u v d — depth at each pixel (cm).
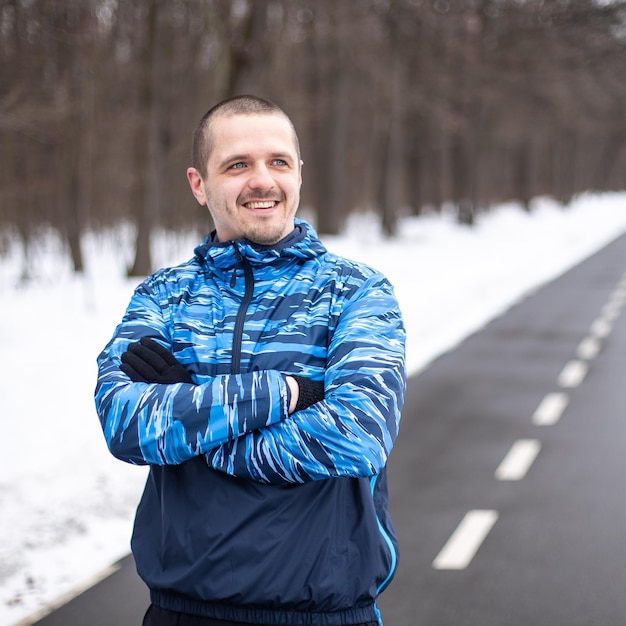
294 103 3216
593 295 2186
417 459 847
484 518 677
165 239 3628
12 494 718
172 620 240
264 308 250
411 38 3900
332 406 234
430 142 5247
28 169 3195
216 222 261
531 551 608
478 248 3816
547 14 4281
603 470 798
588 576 564
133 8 2639
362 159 5300
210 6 2180
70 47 2195
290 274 254
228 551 232
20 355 1445
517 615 512
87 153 2970
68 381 1224
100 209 4425
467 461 836
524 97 5181
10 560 586
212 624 235
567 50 4703
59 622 500
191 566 234
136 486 739
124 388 241
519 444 895
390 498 731
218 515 234
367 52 3816
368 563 240
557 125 6956
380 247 3694
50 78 2333
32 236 3369
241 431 231
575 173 9012
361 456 230
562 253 3581
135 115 2764
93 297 2227
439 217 5747
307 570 233
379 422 235
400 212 6191
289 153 256
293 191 257
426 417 1019
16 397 1121
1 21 1856
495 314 1900
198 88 2839
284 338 246
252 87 2245
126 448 236
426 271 2748
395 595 545
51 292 2383
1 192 3052
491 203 7062
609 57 5012
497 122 5675
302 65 3934
